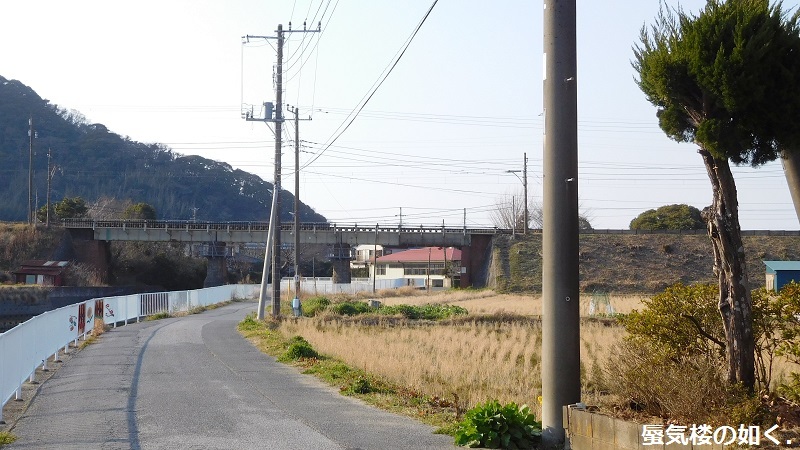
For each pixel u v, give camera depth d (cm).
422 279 10000
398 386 1449
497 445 900
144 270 8256
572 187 891
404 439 971
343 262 7825
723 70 730
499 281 7100
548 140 898
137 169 13838
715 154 758
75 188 12838
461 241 7925
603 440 788
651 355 862
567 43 895
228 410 1191
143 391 1390
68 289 6116
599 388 1220
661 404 797
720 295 798
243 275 9656
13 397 1323
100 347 2278
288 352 1972
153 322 3531
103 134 14325
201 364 1855
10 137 13262
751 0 744
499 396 1319
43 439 973
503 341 2417
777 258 6844
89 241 7631
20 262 7156
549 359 891
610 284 6725
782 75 727
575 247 893
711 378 777
